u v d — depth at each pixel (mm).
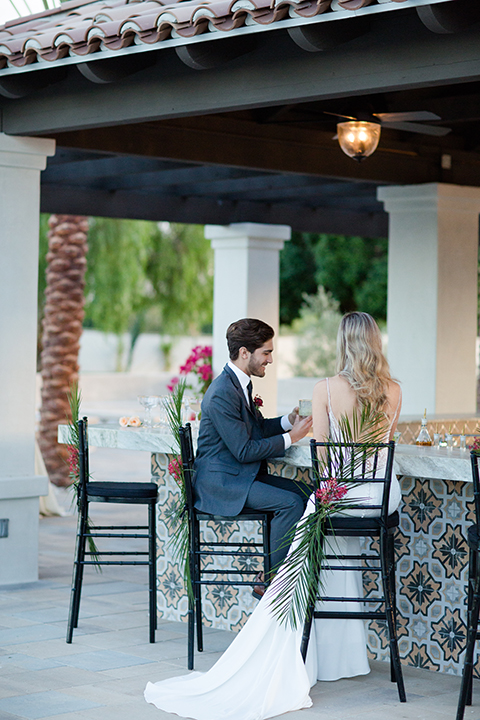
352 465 4441
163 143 7582
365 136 6457
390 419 4688
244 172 9094
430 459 4672
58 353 12492
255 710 4328
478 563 4508
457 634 4941
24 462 6938
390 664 5039
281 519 4746
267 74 5238
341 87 4938
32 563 7031
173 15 5051
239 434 4789
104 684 4707
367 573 5277
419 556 5078
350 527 4512
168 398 6051
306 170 8242
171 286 20391
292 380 20062
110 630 5707
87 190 10312
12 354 6875
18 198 6898
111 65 5664
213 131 7402
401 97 7062
